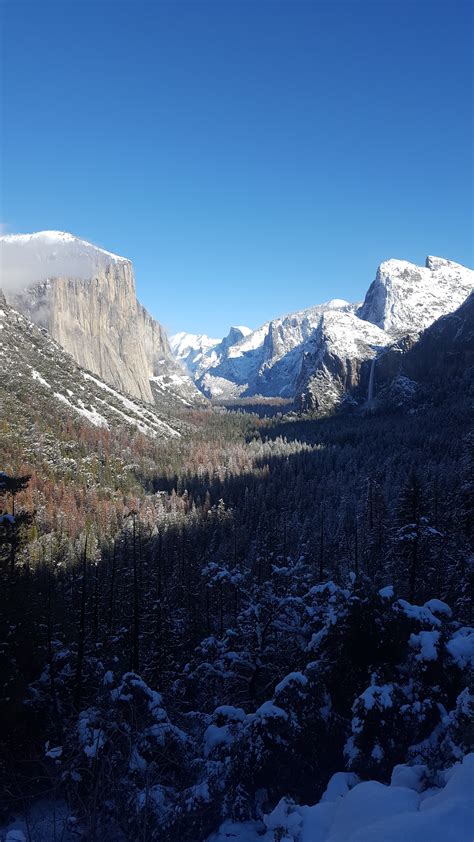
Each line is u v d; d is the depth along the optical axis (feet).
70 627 107.45
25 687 71.51
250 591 79.92
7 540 78.59
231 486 448.24
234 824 42.63
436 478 257.96
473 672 47.19
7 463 392.47
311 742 49.32
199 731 60.95
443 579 122.01
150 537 237.86
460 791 24.61
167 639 116.78
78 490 386.93
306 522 297.12
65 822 41.42
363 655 54.44
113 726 47.26
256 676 73.15
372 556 152.46
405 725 45.34
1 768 53.88
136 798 40.96
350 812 28.17
